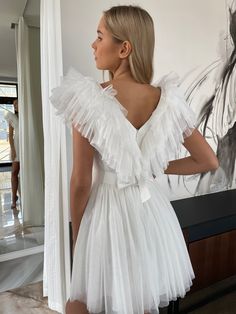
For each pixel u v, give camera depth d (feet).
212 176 7.87
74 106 2.55
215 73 7.53
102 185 2.95
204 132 7.44
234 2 7.73
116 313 2.79
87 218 2.93
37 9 7.09
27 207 8.04
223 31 7.58
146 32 2.74
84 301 3.05
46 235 5.85
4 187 7.91
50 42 5.06
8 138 7.62
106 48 2.76
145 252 2.88
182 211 6.40
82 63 5.67
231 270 6.18
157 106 2.89
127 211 2.88
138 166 2.77
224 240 5.97
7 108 7.39
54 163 5.44
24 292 6.55
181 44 6.87
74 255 3.02
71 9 5.44
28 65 7.36
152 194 3.14
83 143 2.64
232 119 8.05
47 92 5.37
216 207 6.67
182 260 3.36
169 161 3.26
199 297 6.47
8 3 6.71
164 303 3.24
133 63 2.75
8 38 7.00
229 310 6.24
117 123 2.59
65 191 5.38
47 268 5.99
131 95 2.78
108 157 2.65
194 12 6.99
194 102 7.20
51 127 5.37
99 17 5.76
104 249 2.80
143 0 6.19
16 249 7.81
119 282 2.78
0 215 8.00
